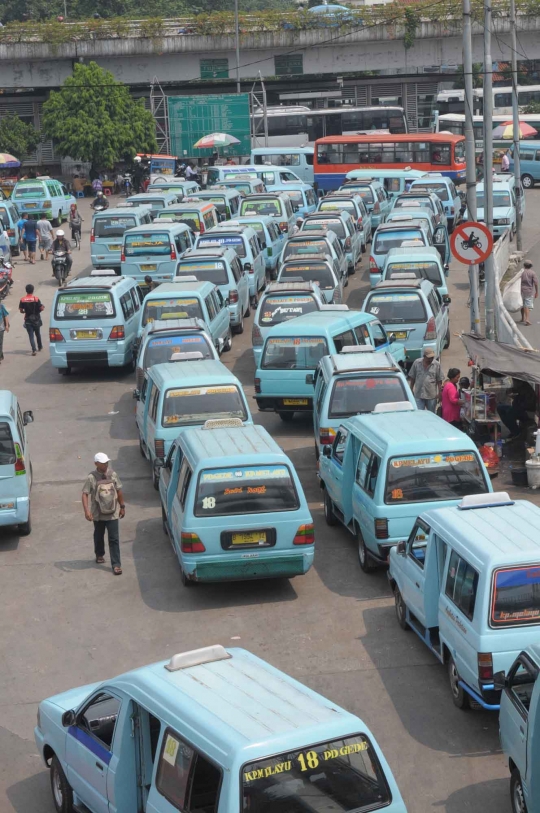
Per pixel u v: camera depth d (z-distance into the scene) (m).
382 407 19.03
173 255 37.88
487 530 12.59
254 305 39.66
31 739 12.66
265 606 16.08
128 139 80.25
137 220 43.72
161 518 20.36
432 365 23.20
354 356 22.09
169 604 16.33
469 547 12.20
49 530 19.94
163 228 38.31
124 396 30.00
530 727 9.37
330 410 20.75
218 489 15.91
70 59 89.06
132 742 9.30
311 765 7.96
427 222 40.94
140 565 18.00
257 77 89.75
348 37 87.06
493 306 28.11
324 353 24.66
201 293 30.00
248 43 87.69
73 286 31.30
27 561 18.42
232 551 15.85
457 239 24.14
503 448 22.56
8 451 18.92
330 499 19.33
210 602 16.34
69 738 10.37
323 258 34.53
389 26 86.31
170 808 8.44
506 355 22.41
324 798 7.91
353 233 45.28
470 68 26.98
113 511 17.47
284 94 94.38
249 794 7.73
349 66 88.81
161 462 18.84
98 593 16.89
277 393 25.06
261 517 15.86
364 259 49.12
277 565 16.03
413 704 12.82
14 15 135.88
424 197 49.09
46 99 92.50
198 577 15.94
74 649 14.93
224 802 7.74
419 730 12.20
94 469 23.58
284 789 7.83
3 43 87.38
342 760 8.07
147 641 15.04
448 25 85.69
